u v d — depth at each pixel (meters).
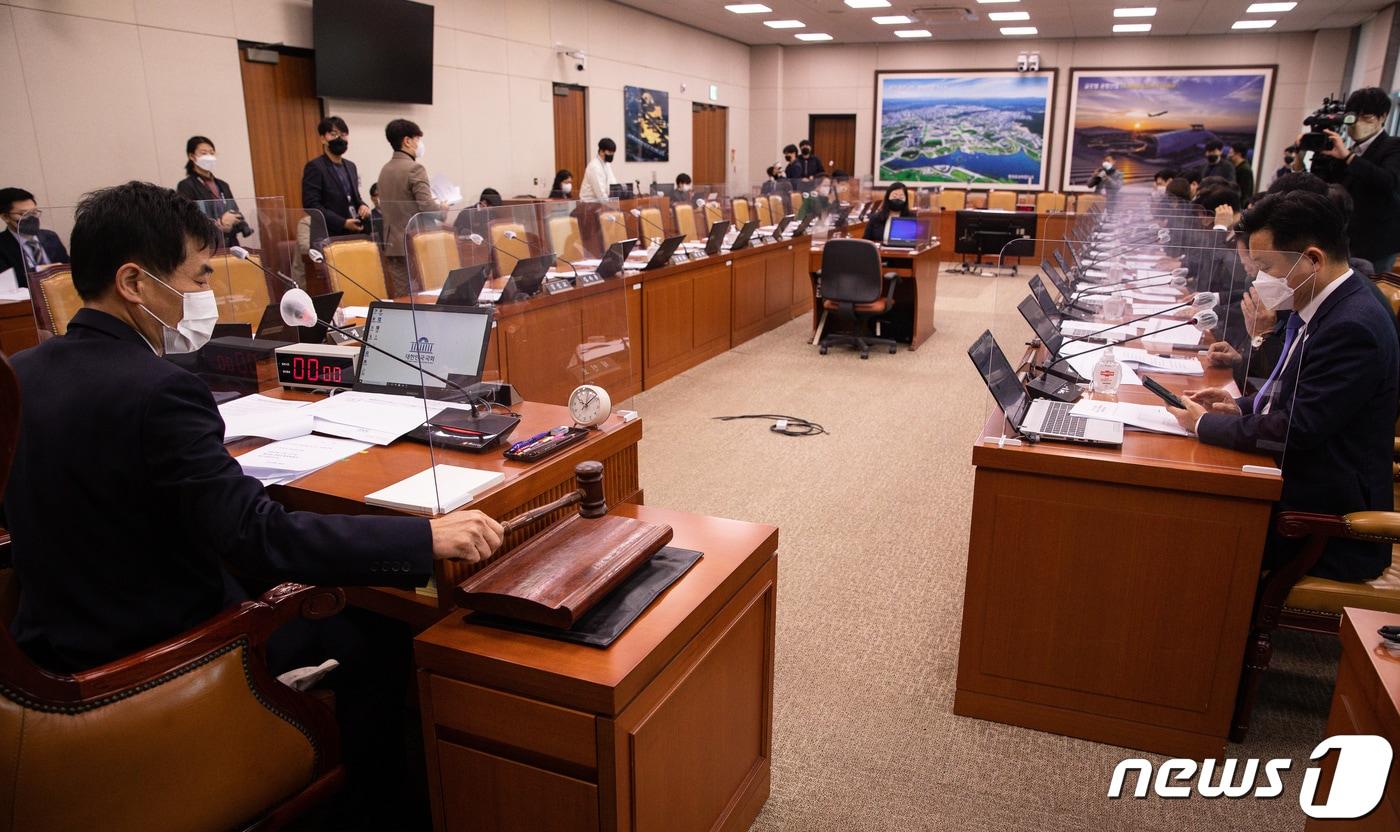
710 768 1.53
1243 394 2.23
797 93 15.38
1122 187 12.21
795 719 2.14
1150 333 2.90
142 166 5.86
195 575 1.30
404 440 1.81
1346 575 1.90
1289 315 2.08
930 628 2.57
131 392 1.18
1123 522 1.91
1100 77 13.78
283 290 3.71
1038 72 14.05
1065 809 1.84
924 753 2.02
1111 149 13.99
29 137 5.23
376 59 7.37
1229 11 11.18
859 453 4.15
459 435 1.77
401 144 5.41
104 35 5.56
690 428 4.54
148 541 1.24
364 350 2.09
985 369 2.09
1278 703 2.18
